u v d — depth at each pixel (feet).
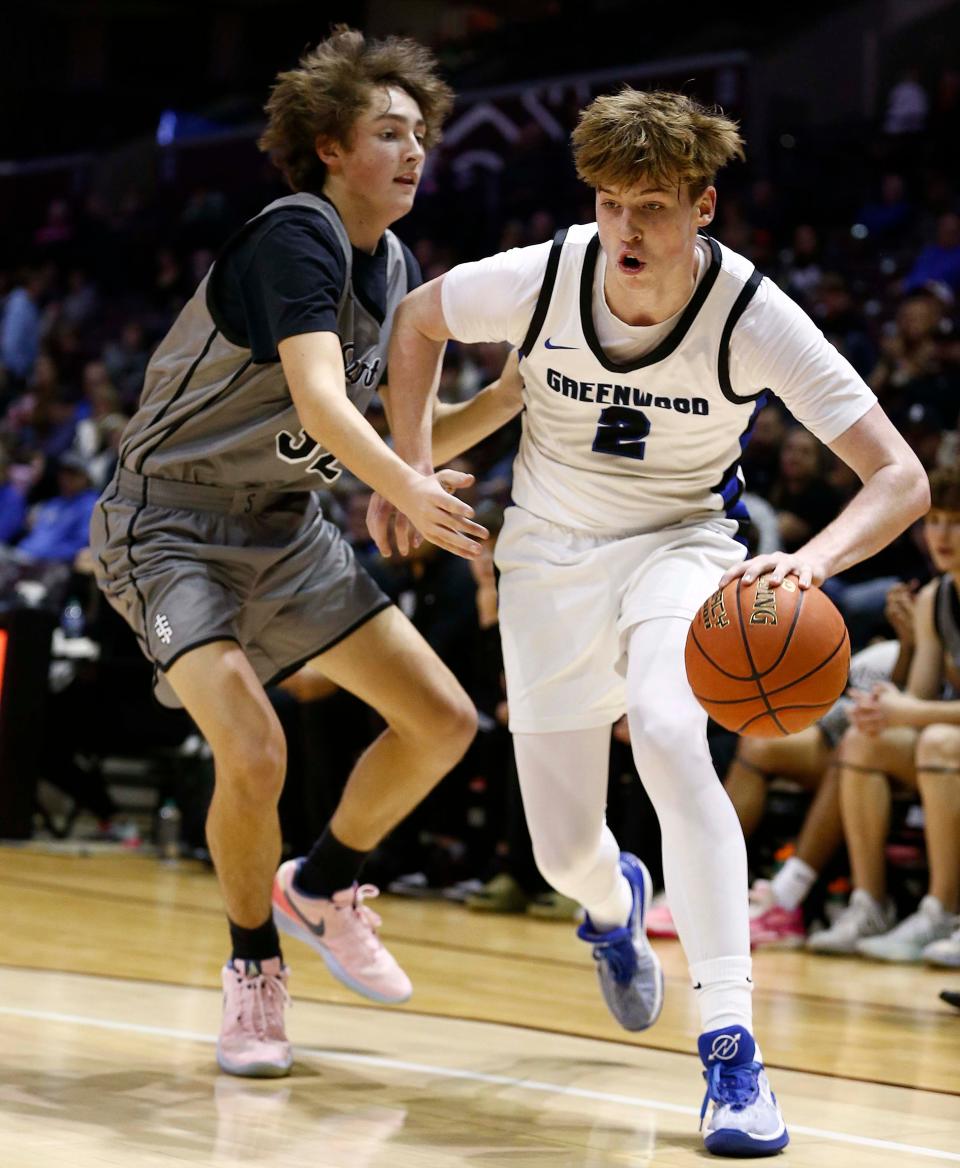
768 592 7.94
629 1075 9.89
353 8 62.95
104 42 66.49
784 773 17.79
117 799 27.63
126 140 63.26
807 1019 12.41
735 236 37.14
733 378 8.86
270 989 9.54
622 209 8.33
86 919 15.90
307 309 9.10
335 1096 8.93
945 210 37.78
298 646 10.39
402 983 10.98
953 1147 8.24
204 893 18.70
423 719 10.29
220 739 9.31
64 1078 8.96
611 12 54.54
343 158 9.86
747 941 8.21
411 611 20.93
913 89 44.86
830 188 40.19
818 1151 8.01
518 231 42.47
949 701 16.21
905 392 26.43
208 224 51.98
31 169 64.44
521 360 9.45
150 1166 7.16
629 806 18.30
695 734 8.39
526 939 16.67
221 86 64.85
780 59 50.47
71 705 23.47
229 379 9.78
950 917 15.89
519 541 9.73
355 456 8.66
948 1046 11.46
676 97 8.45
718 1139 7.82
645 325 8.75
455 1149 7.81
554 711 9.41
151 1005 11.44
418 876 20.25
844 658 7.98
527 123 53.78
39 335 49.26
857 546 8.25
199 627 9.51
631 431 9.15
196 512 10.11
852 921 16.40
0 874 19.31
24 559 28.94
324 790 19.60
